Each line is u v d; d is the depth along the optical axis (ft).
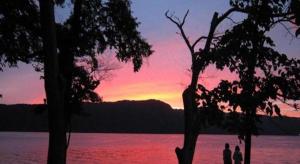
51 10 39.58
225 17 37.86
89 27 67.36
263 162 209.77
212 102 26.23
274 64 26.37
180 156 38.34
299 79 26.00
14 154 253.65
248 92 25.79
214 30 37.99
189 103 36.09
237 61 26.71
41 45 62.54
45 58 39.81
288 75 26.20
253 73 26.37
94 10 67.31
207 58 28.19
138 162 207.72
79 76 65.10
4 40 59.47
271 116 26.02
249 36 26.37
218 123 26.25
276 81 25.77
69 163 195.72
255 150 356.79
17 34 60.39
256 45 26.40
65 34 62.49
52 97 39.73
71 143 479.41
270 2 26.13
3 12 55.67
